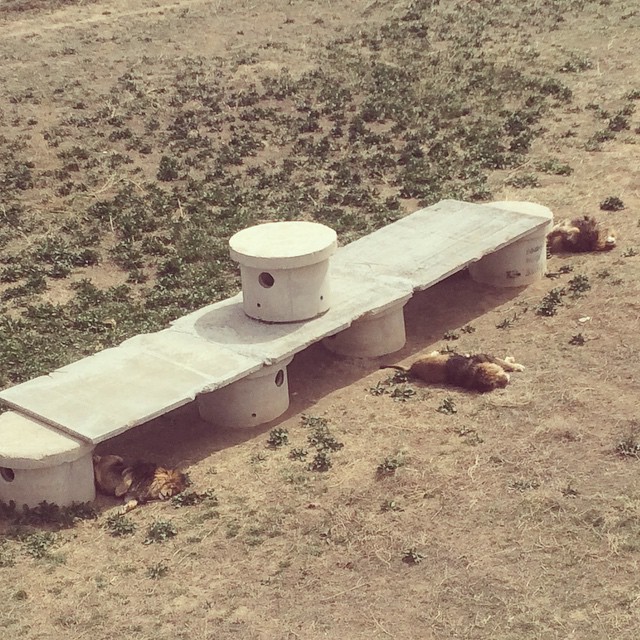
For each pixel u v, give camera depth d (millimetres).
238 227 18422
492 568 9945
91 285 16609
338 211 18719
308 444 12234
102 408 11461
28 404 11625
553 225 17250
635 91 23281
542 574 9820
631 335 14156
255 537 10641
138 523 11000
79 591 9992
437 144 21297
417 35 27281
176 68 25828
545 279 16156
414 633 9211
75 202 19812
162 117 23328
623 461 11406
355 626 9352
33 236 18609
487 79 24375
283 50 26703
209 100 23906
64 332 15125
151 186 20297
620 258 16562
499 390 13062
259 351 12547
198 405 13125
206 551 10484
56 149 21938
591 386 12977
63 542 10719
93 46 27500
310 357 14328
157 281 16859
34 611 9750
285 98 24000
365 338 14133
